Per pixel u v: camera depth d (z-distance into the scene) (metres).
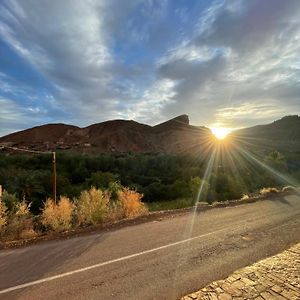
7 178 33.31
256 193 21.12
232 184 27.59
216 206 14.22
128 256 6.82
